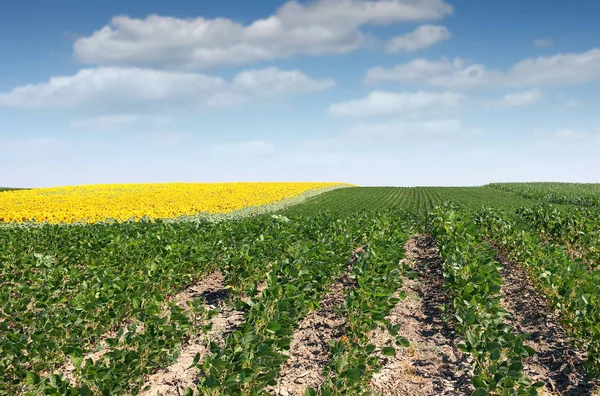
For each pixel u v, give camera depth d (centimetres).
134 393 637
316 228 1703
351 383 605
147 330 722
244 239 1367
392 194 5397
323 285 1106
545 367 775
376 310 829
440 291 1218
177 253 1198
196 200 3772
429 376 745
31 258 1202
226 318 1011
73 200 3675
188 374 741
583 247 1653
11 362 675
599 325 696
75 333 782
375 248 1173
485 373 638
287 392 688
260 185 5969
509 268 1438
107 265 1161
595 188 6400
